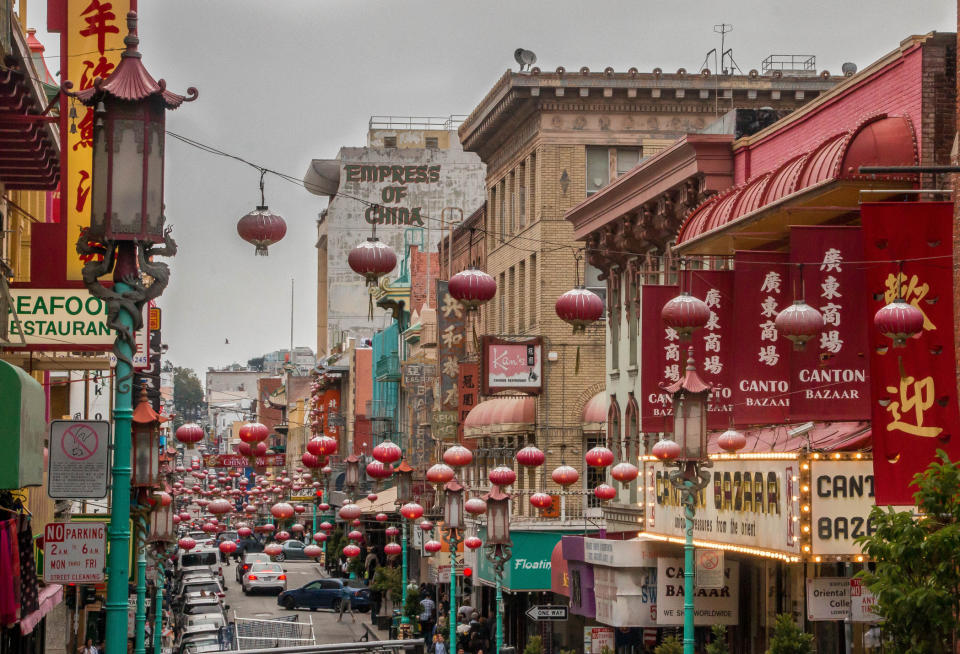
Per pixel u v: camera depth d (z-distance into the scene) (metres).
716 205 48.22
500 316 90.75
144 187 21.59
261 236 25.72
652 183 60.66
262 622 53.69
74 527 25.66
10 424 26.14
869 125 38.50
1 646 34.94
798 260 35.84
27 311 39.53
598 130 81.00
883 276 32.41
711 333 43.25
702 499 44.88
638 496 66.38
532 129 82.69
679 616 47.72
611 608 51.12
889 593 24.20
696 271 43.44
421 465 110.38
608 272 71.56
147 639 74.38
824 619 35.91
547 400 78.62
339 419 175.00
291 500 152.88
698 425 35.62
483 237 97.12
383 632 92.50
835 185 37.25
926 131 37.84
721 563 45.56
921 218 32.59
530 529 72.31
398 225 136.50
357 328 164.88
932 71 38.19
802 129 48.88
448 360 89.12
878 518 25.09
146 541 42.22
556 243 80.12
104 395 78.19
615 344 70.62
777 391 39.16
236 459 178.00
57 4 39.03
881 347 32.00
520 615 77.62
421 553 99.62
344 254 137.62
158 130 21.77
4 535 28.06
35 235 39.69
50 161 38.59
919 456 31.69
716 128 59.25
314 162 136.75
